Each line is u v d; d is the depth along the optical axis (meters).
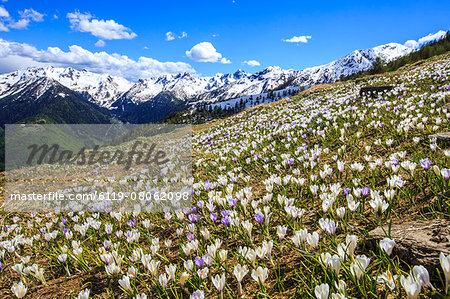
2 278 4.24
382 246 2.20
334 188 3.72
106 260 3.23
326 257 2.31
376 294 2.07
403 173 4.26
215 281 2.30
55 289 3.52
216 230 4.04
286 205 3.72
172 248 4.07
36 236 5.44
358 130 7.96
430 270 2.05
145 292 2.99
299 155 7.29
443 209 2.93
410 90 13.28
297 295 2.35
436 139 5.05
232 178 5.93
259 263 2.89
